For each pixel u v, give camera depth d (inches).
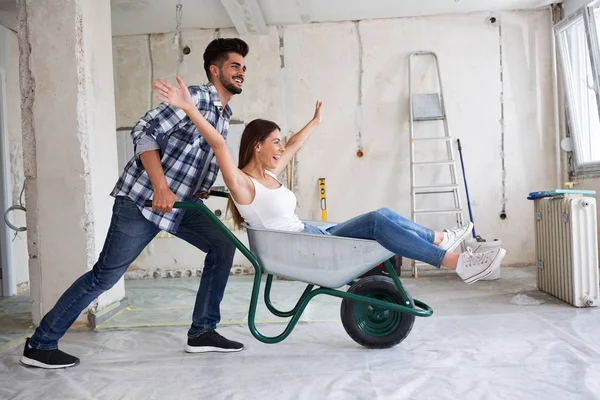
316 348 112.7
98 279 102.6
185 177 100.6
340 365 100.9
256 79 228.4
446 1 209.0
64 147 139.6
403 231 96.7
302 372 97.8
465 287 180.7
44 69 139.8
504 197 223.5
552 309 140.1
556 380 88.4
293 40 227.3
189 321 143.3
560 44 208.7
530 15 221.5
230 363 104.8
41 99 139.9
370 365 100.3
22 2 142.0
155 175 93.0
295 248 99.1
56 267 140.7
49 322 104.5
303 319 138.4
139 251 104.5
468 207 213.5
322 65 226.7
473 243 193.3
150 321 144.9
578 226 140.9
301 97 227.5
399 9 215.0
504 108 223.1
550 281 158.1
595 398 80.7
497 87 223.0
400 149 225.0
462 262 96.4
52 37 139.5
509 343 110.4
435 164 222.2
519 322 127.4
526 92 222.5
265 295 109.7
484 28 222.4
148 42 231.8
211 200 229.1
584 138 209.0
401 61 224.7
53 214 140.3
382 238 97.2
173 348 117.0
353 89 226.1
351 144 226.4
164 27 225.5
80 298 103.5
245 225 102.3
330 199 227.1
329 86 226.7
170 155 98.7
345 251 98.7
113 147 158.2
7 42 210.4
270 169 104.3
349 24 225.8
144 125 93.6
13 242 205.9
